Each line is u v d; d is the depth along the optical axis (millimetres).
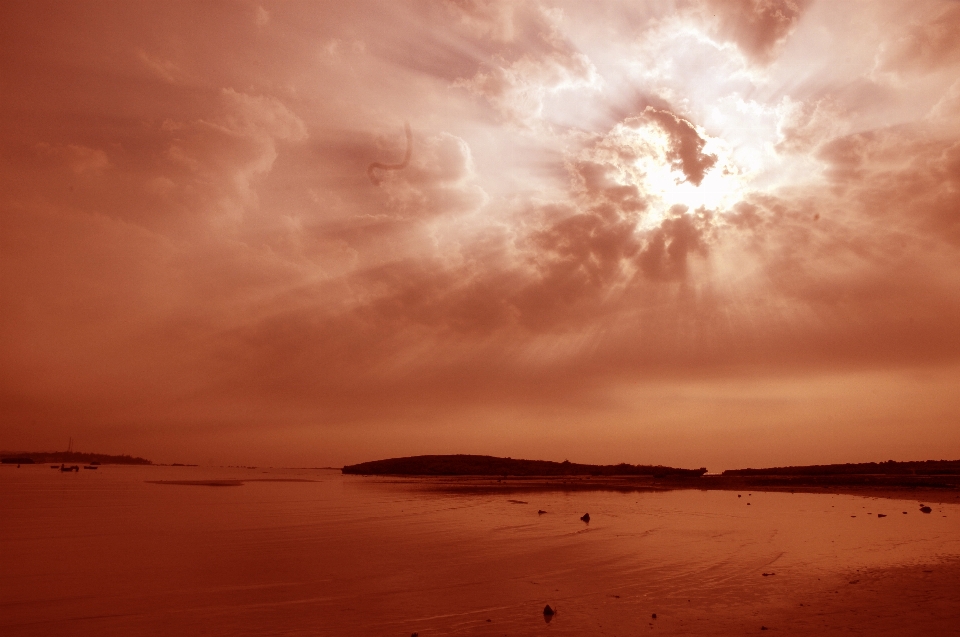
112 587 18766
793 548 24125
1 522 37750
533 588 17953
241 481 110500
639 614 14648
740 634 12789
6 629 14234
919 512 38000
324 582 19281
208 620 14828
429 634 13422
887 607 14492
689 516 38625
